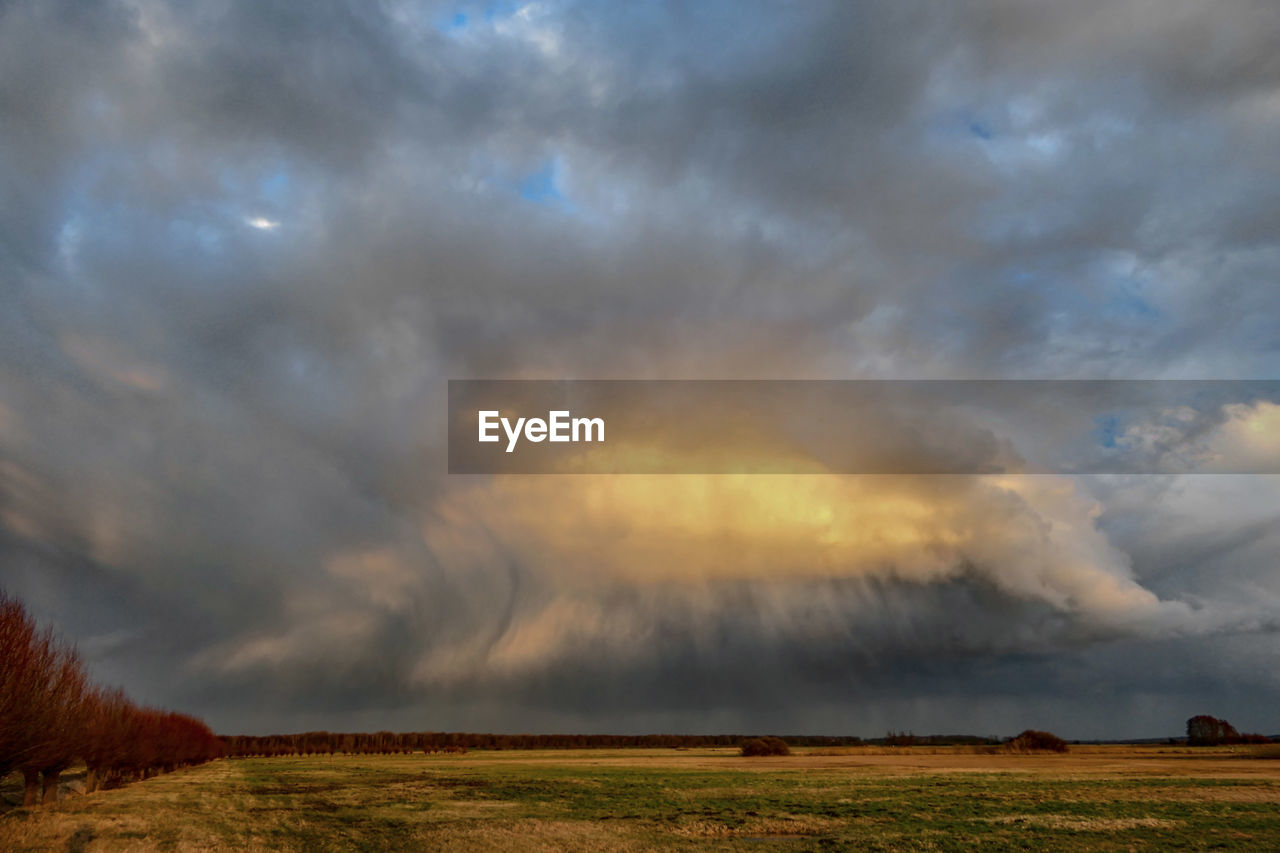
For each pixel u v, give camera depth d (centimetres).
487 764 16288
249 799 7369
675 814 5772
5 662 5103
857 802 6388
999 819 5053
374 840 4503
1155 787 7138
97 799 7181
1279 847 3853
